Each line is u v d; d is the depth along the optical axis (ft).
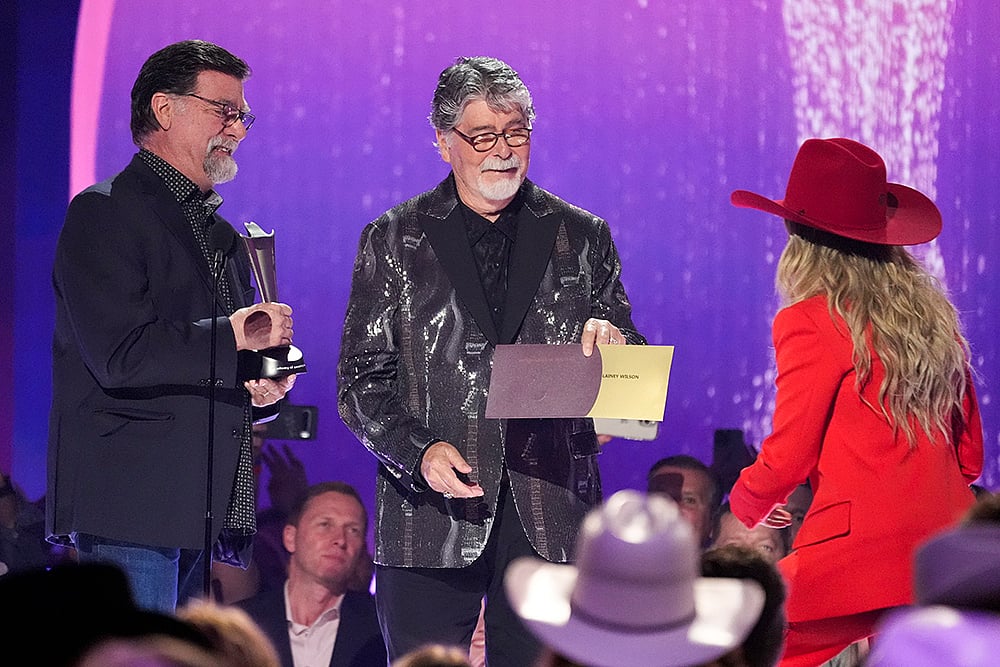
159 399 37.60
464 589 37.76
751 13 63.26
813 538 34.14
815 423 34.12
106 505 37.17
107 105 60.29
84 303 36.70
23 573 17.70
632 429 46.26
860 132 64.23
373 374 37.60
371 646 53.16
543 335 37.88
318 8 61.87
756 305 63.72
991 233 64.95
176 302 38.01
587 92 62.80
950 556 18.03
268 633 53.11
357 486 62.28
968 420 36.22
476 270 37.91
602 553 20.11
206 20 61.21
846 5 63.82
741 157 63.52
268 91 61.98
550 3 62.44
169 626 17.40
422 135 62.34
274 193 62.23
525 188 39.17
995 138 65.00
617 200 63.21
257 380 38.45
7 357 58.90
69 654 16.69
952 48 64.59
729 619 20.57
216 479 37.76
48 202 59.41
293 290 62.44
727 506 56.08
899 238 35.24
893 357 33.94
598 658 19.92
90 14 59.82
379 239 38.42
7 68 58.80
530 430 37.65
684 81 63.10
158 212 38.01
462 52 62.28
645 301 63.52
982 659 15.11
